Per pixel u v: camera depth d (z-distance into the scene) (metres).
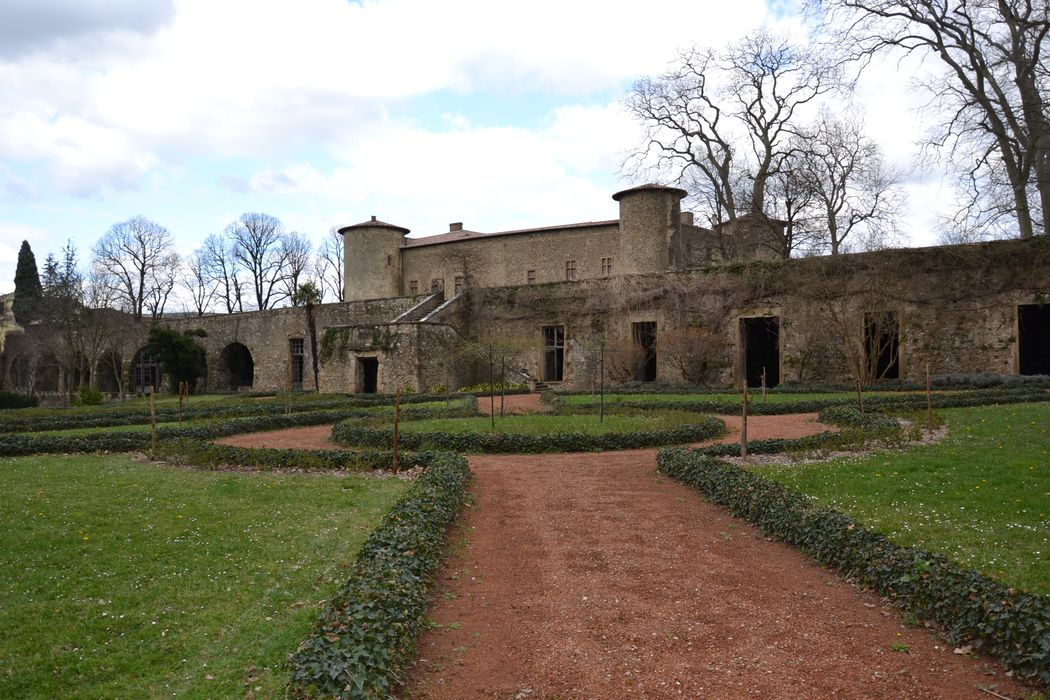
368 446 16.45
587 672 5.50
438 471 11.57
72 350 41.22
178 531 9.37
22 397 39.97
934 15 33.31
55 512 10.27
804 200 46.16
